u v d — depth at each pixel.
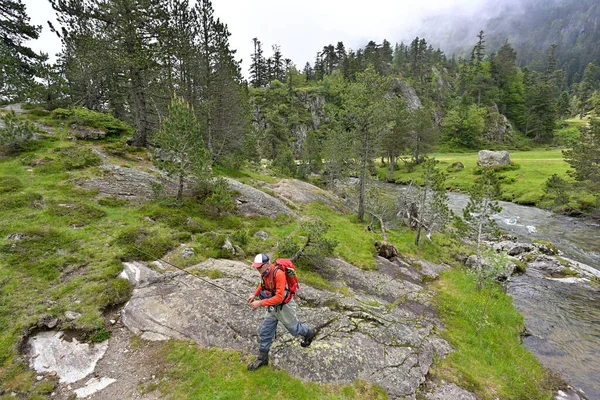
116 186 15.59
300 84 124.31
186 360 6.31
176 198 15.83
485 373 8.04
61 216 11.49
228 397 5.61
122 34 20.55
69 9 21.80
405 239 21.23
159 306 7.69
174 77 26.61
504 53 124.62
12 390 5.27
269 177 33.06
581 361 9.87
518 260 19.64
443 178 20.75
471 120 93.62
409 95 113.12
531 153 70.62
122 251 9.83
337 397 6.01
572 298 14.80
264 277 6.16
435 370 7.57
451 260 18.91
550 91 98.06
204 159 15.71
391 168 65.12
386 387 6.54
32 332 6.48
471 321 10.89
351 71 111.12
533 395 7.70
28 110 26.56
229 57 30.69
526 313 13.20
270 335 6.24
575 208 34.03
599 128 33.47
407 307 10.94
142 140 23.45
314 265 12.52
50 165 16.28
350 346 7.44
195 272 9.53
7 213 11.07
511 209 37.53
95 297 7.63
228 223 15.30
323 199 28.52
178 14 26.28
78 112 24.84
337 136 42.47
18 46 28.16
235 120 34.31
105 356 6.28
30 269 8.29
